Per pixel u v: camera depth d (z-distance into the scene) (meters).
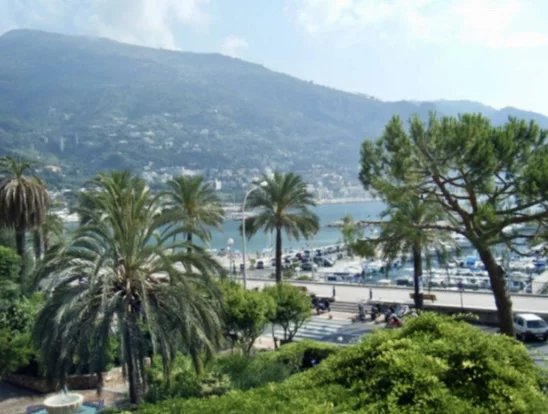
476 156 20.38
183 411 6.14
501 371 5.79
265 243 123.25
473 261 65.69
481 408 5.27
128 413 6.99
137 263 17.78
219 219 41.72
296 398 5.66
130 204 18.23
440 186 22.70
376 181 23.69
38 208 33.88
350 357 6.59
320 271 65.69
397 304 37.06
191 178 40.34
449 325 6.70
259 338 31.95
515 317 30.89
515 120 21.84
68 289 16.92
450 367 5.82
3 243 38.72
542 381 6.40
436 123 22.20
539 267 61.41
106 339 16.38
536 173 19.11
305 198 41.88
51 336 16.48
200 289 18.78
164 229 19.36
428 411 5.18
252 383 16.81
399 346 6.29
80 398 19.16
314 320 36.12
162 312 17.31
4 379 24.66
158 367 20.72
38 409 19.89
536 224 22.55
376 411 5.25
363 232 26.59
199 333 17.16
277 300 27.78
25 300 26.98
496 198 21.78
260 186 41.72
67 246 16.94
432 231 28.67
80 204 22.30
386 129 23.53
